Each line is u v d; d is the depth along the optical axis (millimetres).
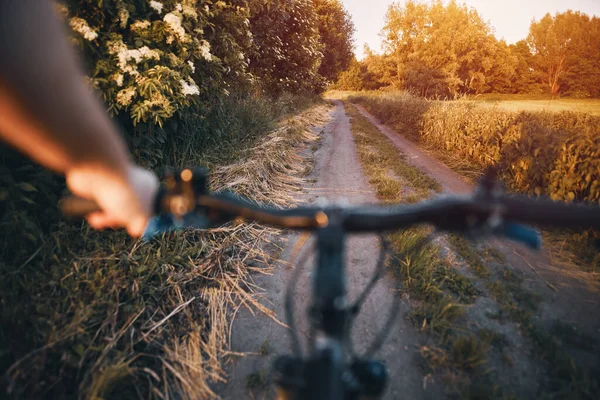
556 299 4086
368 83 74062
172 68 5160
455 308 3771
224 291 4027
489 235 1006
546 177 6125
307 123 17250
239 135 8836
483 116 10703
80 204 668
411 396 2918
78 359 2830
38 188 3668
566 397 2873
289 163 9375
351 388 1177
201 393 2910
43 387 2619
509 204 970
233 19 8227
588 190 5414
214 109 7707
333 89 82500
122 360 2857
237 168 6664
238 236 5062
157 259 4000
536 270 4629
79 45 3824
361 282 4344
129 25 4914
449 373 3094
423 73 44188
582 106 17609
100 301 3236
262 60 14008
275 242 5195
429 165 9891
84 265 3557
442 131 12227
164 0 5277
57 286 3287
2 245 3285
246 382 3041
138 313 3318
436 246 4891
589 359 3246
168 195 910
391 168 9359
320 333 1174
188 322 3529
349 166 9594
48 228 3816
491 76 46531
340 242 1140
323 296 1033
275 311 3859
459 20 44750
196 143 6875
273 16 13180
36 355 2707
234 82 9352
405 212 1164
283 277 4434
